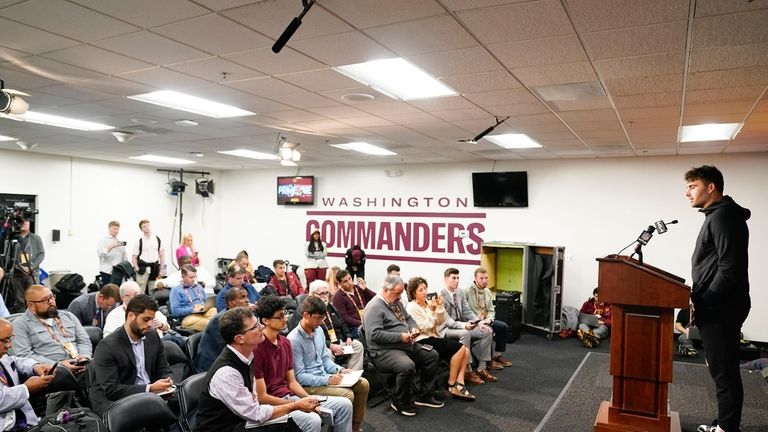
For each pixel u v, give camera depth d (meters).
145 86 4.30
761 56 3.22
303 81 4.07
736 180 7.32
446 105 4.80
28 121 5.98
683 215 7.68
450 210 9.43
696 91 4.09
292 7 2.64
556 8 2.59
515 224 8.84
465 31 2.93
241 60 3.54
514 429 4.01
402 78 4.02
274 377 3.20
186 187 11.52
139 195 10.67
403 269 9.85
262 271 10.14
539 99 4.49
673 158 7.75
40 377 2.89
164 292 6.99
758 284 7.16
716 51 3.15
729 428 2.87
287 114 5.36
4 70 3.85
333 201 10.62
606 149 7.28
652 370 2.97
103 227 10.01
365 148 7.92
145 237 9.02
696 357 6.29
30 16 2.79
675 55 3.25
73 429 2.42
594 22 2.76
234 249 11.78
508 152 7.91
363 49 3.27
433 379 4.57
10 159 8.66
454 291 5.56
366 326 4.50
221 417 2.68
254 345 2.76
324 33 2.99
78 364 3.22
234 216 11.80
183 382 2.93
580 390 4.72
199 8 2.67
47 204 9.15
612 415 3.08
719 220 2.79
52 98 4.77
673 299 2.87
